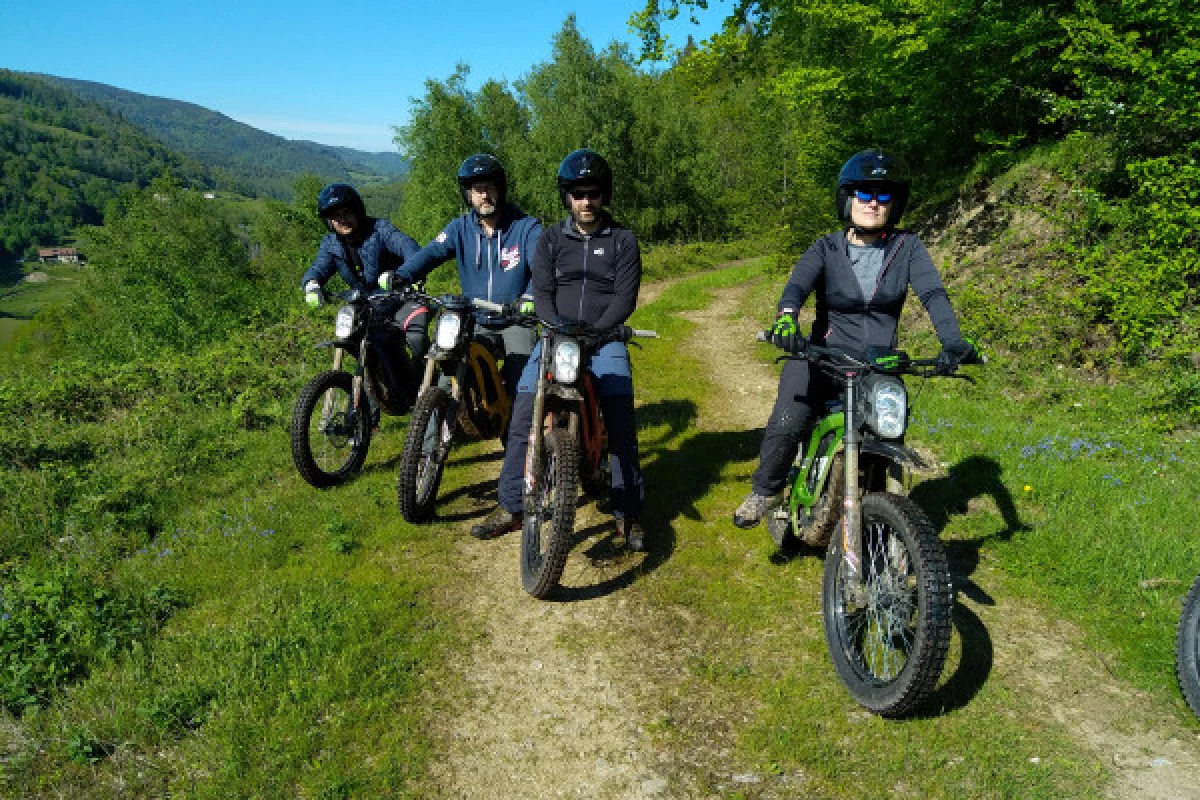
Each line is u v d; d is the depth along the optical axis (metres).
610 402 4.09
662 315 13.73
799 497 3.57
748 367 9.42
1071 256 8.56
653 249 33.94
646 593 3.84
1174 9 7.69
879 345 3.40
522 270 4.77
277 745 2.67
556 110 38.81
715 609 3.68
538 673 3.22
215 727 2.74
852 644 3.09
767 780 2.62
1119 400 6.80
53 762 2.62
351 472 5.24
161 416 6.62
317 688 2.97
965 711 2.92
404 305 5.21
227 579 3.87
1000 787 2.52
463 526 4.57
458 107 37.72
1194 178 7.56
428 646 3.35
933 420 6.30
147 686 2.96
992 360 7.91
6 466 5.37
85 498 4.72
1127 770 2.62
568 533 3.47
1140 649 3.29
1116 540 4.09
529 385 4.10
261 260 43.81
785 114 18.17
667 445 6.15
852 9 9.88
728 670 3.21
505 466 4.20
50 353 35.53
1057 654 3.31
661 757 2.74
